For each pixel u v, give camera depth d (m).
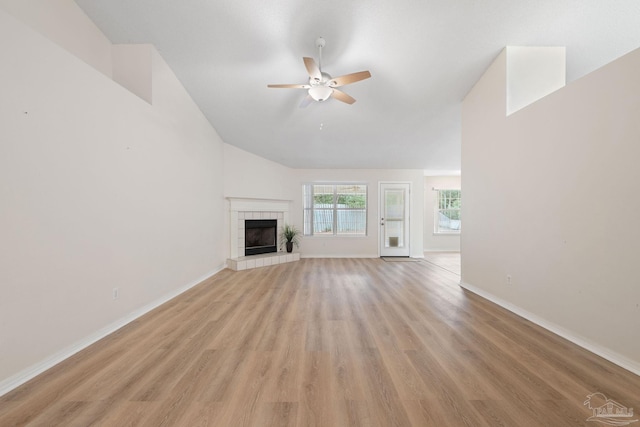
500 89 3.16
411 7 2.64
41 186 1.79
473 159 3.70
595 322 2.05
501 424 1.34
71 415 1.40
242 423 1.35
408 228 6.88
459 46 3.07
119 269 2.51
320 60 3.07
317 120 4.57
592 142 2.09
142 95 3.03
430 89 3.77
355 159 6.19
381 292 3.69
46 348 1.82
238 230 5.55
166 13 2.73
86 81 2.15
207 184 4.49
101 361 1.92
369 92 3.88
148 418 1.38
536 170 2.63
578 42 3.01
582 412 1.42
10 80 1.61
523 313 2.78
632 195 1.82
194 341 2.23
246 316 2.79
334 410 1.44
